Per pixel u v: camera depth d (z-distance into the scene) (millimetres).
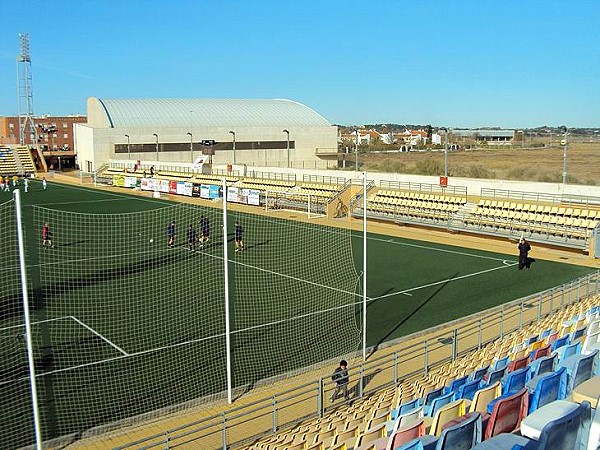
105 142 82688
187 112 90875
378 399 12555
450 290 24469
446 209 40469
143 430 12750
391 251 32844
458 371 13289
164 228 39281
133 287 24562
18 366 16250
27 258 30094
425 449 7117
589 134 180125
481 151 132625
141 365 16391
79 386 14977
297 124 92188
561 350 11445
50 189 65812
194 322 20156
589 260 30281
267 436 11922
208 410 13719
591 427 6543
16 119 124375
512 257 31172
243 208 50375
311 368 16297
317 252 32281
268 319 20578
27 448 11945
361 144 146000
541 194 38625
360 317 20891
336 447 8703
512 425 8148
